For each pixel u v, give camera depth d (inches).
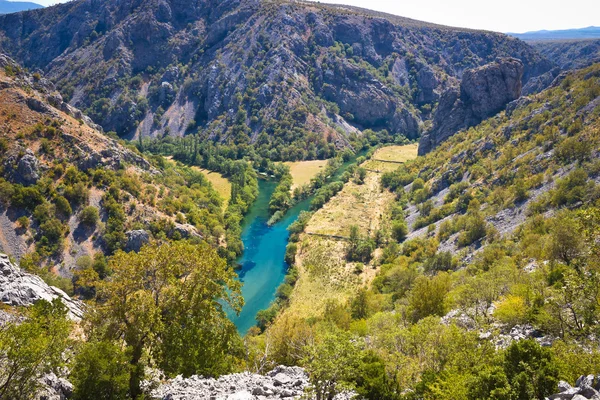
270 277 4525.1
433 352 1326.3
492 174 5251.0
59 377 1089.4
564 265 1873.8
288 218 6240.2
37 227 4106.8
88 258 4001.0
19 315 1433.3
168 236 4722.0
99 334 1255.5
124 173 5275.6
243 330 3553.2
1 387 888.3
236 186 6569.9
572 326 1333.7
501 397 914.7
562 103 5452.8
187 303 1392.7
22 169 4407.0
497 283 2053.4
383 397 1075.9
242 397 1084.5
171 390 1190.3
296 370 1371.8
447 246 4372.5
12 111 4982.8
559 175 4227.4
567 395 846.5
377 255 4822.8
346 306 3410.4
